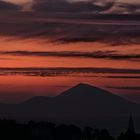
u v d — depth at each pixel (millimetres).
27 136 173500
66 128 185375
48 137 178875
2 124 173625
